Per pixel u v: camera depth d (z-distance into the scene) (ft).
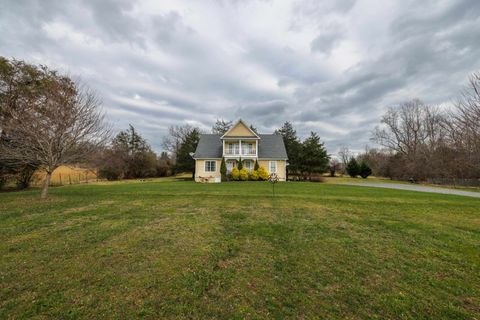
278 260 12.83
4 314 7.75
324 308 8.43
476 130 51.42
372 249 14.73
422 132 110.73
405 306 8.59
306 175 102.63
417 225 20.88
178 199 34.37
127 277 10.55
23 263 11.92
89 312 7.93
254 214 24.68
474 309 8.54
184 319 7.68
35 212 24.70
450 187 70.95
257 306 8.48
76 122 34.09
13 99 39.86
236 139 84.23
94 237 16.35
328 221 22.02
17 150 32.55
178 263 12.19
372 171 143.23
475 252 14.39
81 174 103.96
